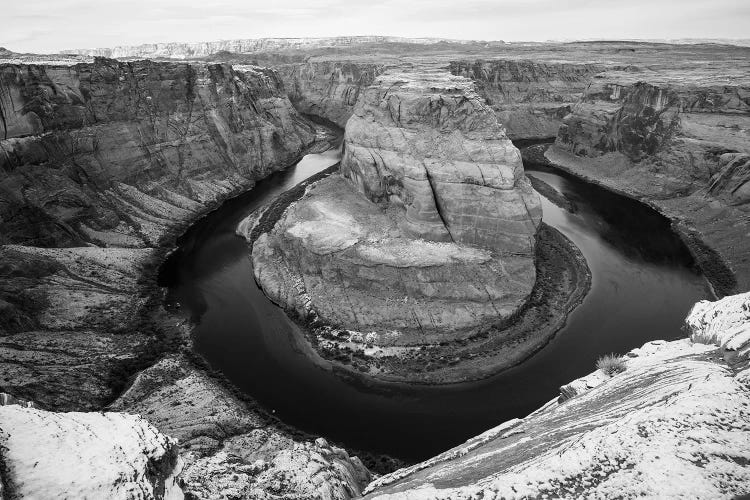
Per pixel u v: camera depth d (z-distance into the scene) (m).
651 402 21.98
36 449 16.94
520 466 20.48
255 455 34.78
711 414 19.48
